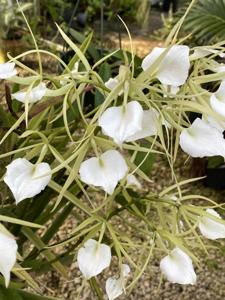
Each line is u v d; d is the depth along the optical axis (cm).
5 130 25
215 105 20
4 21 93
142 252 25
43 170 20
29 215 28
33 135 24
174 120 22
